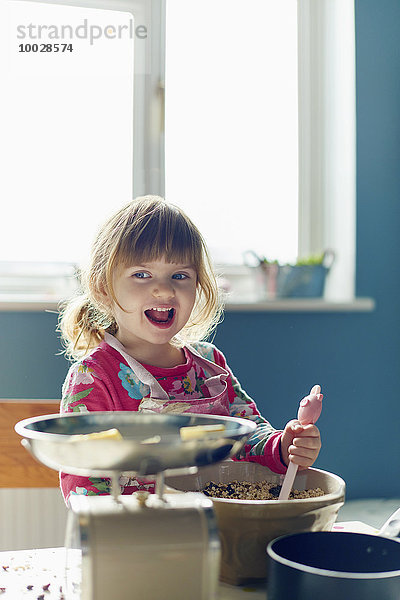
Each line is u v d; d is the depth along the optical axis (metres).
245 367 2.01
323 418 2.07
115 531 0.53
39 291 2.06
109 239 1.07
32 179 2.07
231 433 0.55
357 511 1.91
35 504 1.75
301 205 2.25
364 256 2.11
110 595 0.52
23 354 1.85
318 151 2.25
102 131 2.10
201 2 2.17
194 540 0.54
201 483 0.81
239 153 2.21
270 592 0.54
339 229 2.17
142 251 1.00
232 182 2.21
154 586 0.53
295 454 0.79
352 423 2.09
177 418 0.65
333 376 2.07
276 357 2.03
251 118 2.22
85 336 1.15
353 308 2.04
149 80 2.11
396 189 2.13
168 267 1.01
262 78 2.23
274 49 2.23
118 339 1.09
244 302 1.95
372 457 2.10
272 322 2.03
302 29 2.23
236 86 2.21
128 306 1.01
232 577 0.66
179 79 2.16
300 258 2.09
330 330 2.07
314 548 0.59
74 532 0.57
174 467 0.55
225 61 2.20
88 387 0.99
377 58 2.10
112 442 0.51
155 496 0.60
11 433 1.20
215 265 2.18
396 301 2.13
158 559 0.53
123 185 2.12
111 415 0.64
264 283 2.07
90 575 0.52
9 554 0.75
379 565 0.58
